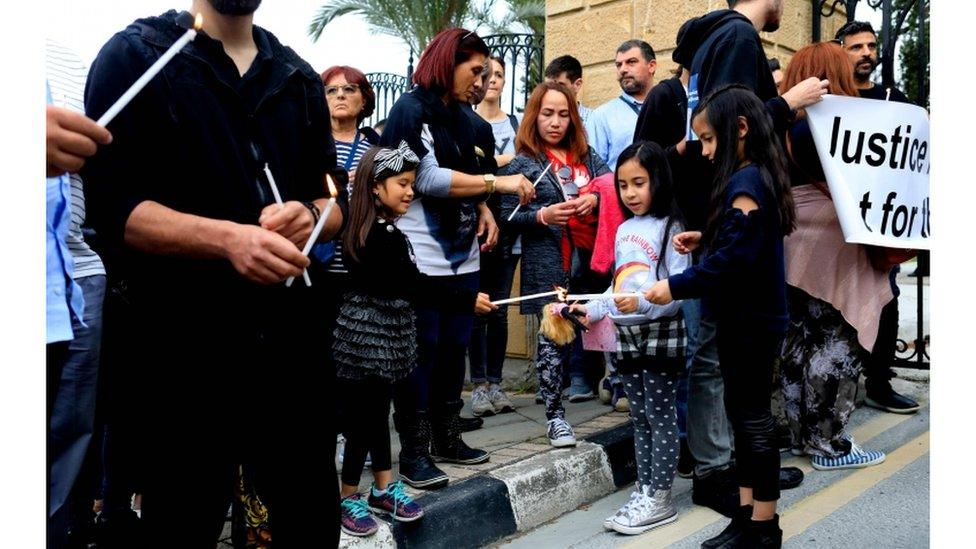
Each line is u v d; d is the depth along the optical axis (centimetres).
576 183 415
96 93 161
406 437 317
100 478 315
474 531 305
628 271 307
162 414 163
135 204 159
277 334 172
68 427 245
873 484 329
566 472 348
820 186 345
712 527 304
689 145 326
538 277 404
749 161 269
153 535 165
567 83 505
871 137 339
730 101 269
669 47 514
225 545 278
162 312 164
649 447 315
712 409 321
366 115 409
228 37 173
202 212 167
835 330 347
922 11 443
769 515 263
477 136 393
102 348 259
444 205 333
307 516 177
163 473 164
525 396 512
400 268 271
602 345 365
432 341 321
